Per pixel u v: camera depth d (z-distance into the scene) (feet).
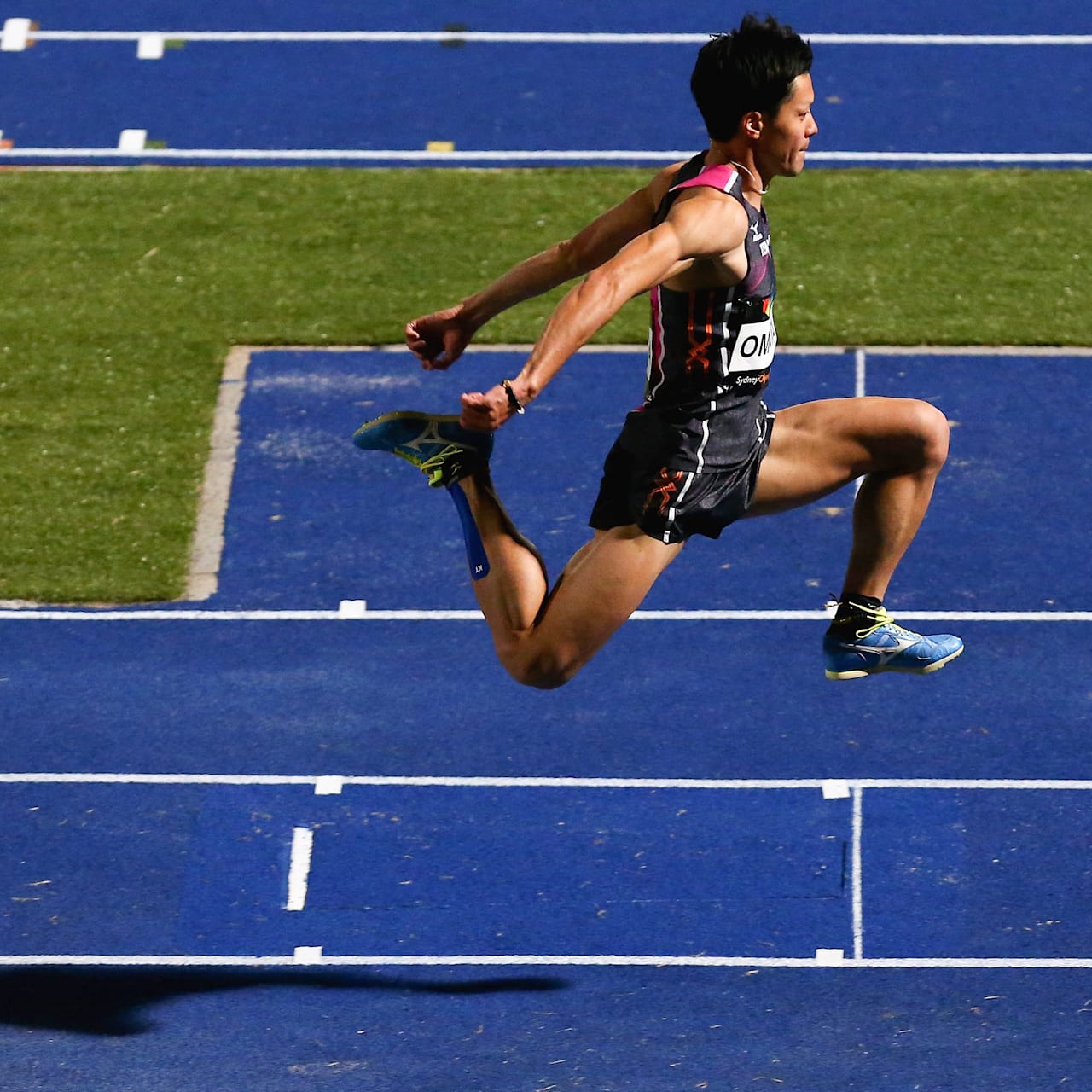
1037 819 106.22
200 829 105.91
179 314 150.41
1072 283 153.99
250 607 122.21
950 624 120.67
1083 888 102.06
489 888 102.32
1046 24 186.80
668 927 99.96
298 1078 91.81
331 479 133.49
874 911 100.63
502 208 163.73
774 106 60.59
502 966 98.07
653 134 172.96
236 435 137.49
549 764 110.11
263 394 141.69
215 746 111.55
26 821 106.32
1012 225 161.27
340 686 116.06
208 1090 91.15
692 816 106.52
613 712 113.91
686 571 124.88
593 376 143.64
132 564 125.29
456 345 67.31
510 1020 94.94
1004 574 124.67
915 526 68.90
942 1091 90.89
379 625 120.88
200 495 131.64
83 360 144.87
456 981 97.19
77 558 125.59
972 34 185.26
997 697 114.83
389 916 100.78
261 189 166.40
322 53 183.11
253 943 99.30
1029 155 170.60
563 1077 91.91
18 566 124.88
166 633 119.96
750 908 100.99
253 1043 93.66
